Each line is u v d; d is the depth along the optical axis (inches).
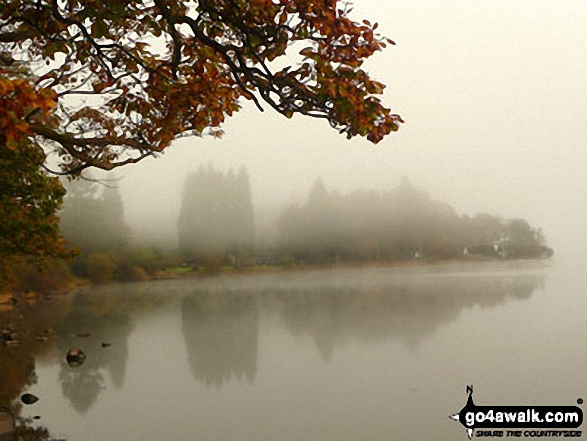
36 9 252.2
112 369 1071.6
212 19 241.6
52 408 790.5
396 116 222.8
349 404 794.8
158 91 273.7
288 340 1406.3
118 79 286.2
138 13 257.4
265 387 919.0
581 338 1290.6
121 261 4151.1
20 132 173.6
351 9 219.9
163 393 887.1
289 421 724.7
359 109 217.0
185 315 2049.7
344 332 1509.6
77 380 972.6
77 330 1626.5
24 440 652.1
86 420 733.9
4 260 1191.6
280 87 234.1
